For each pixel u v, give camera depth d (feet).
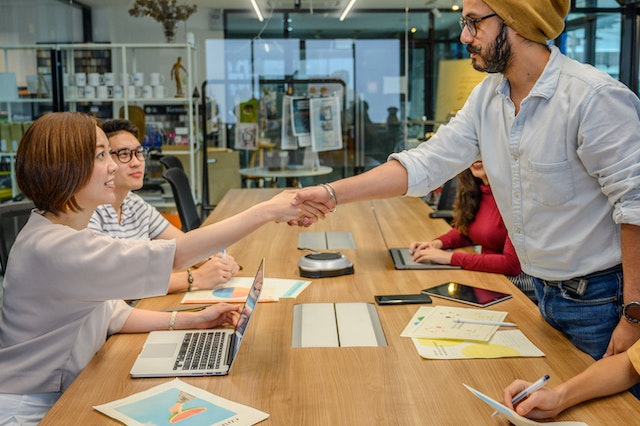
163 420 4.41
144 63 19.03
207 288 7.66
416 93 19.11
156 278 5.52
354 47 18.97
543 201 5.83
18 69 19.21
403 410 4.56
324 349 5.69
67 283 5.38
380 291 7.43
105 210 8.37
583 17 21.40
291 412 4.54
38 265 5.38
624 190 5.20
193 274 7.72
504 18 5.57
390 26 18.85
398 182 6.92
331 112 19.27
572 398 4.48
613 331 5.65
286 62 19.01
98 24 18.92
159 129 19.13
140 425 4.34
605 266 5.72
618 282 5.72
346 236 10.50
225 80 19.02
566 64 5.66
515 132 5.91
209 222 11.71
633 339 5.28
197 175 19.24
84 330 5.64
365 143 19.42
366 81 19.13
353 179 6.94
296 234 10.73
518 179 6.04
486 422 4.39
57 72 19.13
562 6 5.57
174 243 5.68
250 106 19.13
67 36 18.98
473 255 8.40
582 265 5.83
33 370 5.52
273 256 9.21
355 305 6.89
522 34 5.59
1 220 7.34
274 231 10.99
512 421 4.26
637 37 21.62
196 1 18.72
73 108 19.27
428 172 6.93
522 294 7.30
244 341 5.90
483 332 5.98
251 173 19.39
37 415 5.45
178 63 18.98
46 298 5.48
